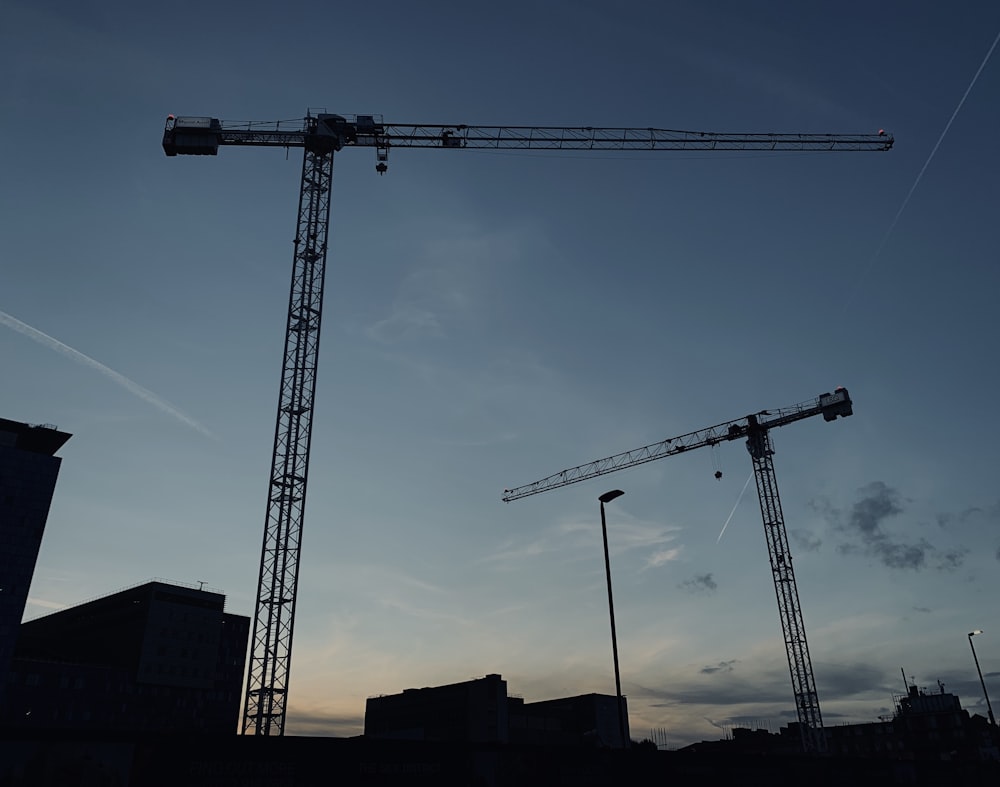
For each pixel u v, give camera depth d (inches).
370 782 832.3
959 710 5772.6
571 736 6018.7
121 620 5634.8
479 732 5295.3
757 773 1322.6
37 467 4608.8
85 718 4872.0
